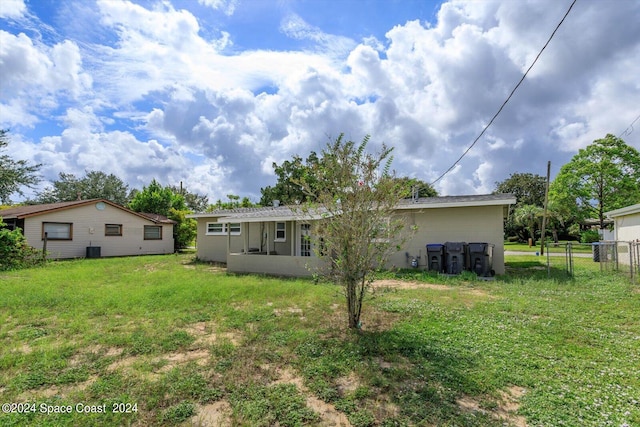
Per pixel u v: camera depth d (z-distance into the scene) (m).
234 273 12.32
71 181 38.19
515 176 49.59
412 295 7.54
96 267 13.85
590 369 3.59
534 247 31.19
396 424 2.66
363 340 4.49
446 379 3.38
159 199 27.89
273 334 4.85
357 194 4.87
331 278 5.37
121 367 3.77
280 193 26.69
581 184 26.25
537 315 5.79
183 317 5.83
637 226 12.01
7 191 21.03
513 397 3.04
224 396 3.14
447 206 11.59
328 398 3.08
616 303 6.50
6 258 13.40
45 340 4.69
